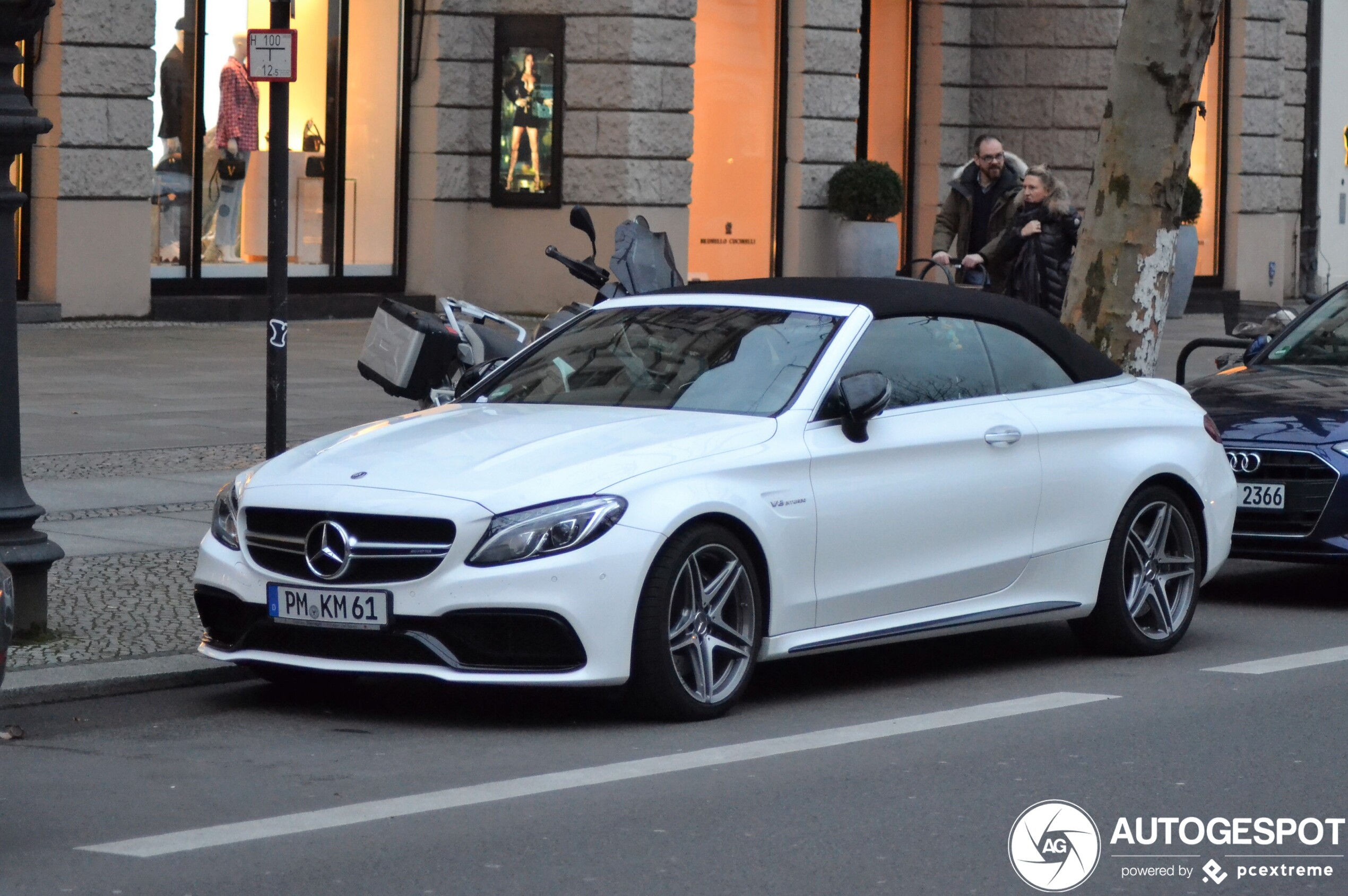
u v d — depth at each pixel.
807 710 7.43
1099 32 28.39
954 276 14.41
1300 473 9.87
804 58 26.59
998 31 28.94
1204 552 8.88
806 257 26.83
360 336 22.14
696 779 6.29
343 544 6.86
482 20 24.80
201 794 6.11
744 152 26.66
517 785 6.19
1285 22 33.94
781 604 7.25
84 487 11.99
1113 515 8.42
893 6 28.78
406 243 24.98
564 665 6.75
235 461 13.11
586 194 24.27
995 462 7.95
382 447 7.39
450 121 24.75
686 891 5.11
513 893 5.08
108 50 21.59
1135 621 8.60
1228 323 13.59
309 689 7.73
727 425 7.32
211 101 23.19
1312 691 7.81
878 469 7.54
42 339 20.06
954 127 29.08
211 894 5.05
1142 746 6.83
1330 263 35.66
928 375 7.97
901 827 5.75
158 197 22.77
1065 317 13.44
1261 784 6.34
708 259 26.42
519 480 6.88
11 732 6.90
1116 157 13.16
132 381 17.19
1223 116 31.67
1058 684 7.97
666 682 6.93
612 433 7.25
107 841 5.55
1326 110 35.31
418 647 6.79
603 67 24.03
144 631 8.37
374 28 24.55
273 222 10.88
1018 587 8.09
